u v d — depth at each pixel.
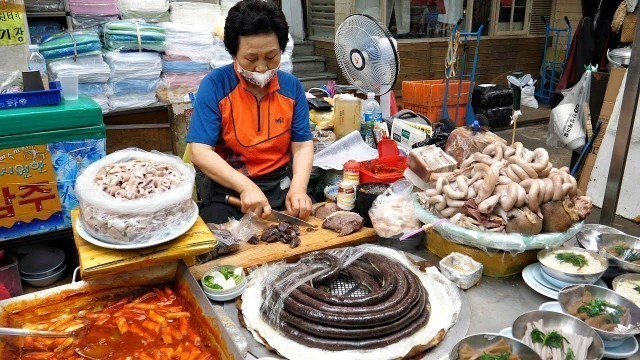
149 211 1.23
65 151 2.18
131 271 1.30
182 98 3.97
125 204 1.21
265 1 1.75
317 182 2.70
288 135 2.07
